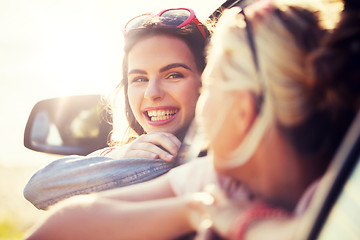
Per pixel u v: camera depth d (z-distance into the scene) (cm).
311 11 101
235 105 90
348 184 82
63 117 268
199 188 100
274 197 91
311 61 90
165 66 204
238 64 91
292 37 93
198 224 94
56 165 179
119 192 109
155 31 204
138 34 206
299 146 90
